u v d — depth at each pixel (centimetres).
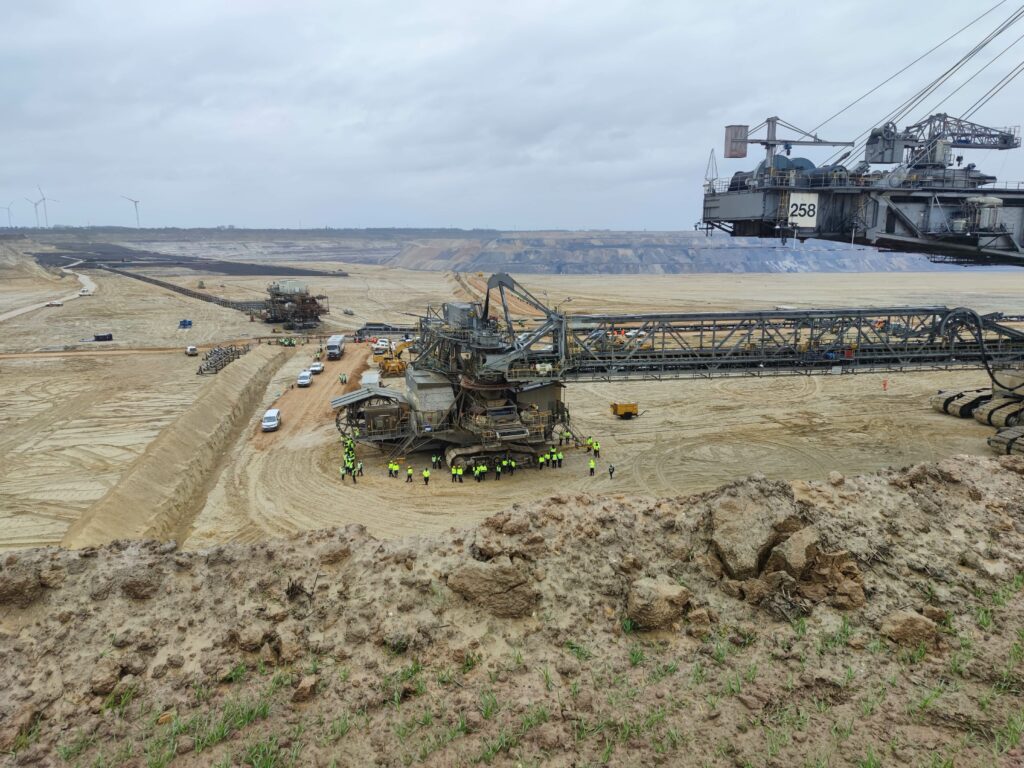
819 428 4450
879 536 1444
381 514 3031
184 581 1309
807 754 943
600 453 3947
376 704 1073
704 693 1080
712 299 13862
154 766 950
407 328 9275
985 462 1841
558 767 951
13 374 6041
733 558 1337
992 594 1289
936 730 973
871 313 3872
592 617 1270
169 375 5938
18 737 993
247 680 1128
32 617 1208
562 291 16575
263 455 3944
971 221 4150
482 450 3597
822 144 4459
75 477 3366
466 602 1284
